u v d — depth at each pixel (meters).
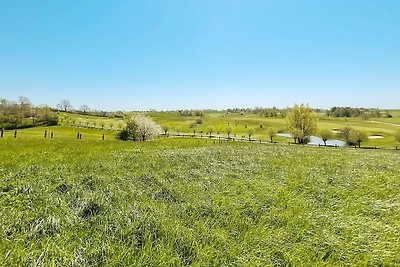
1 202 8.47
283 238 7.61
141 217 7.84
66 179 11.95
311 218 9.28
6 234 6.58
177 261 6.04
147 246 6.42
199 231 7.73
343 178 16.23
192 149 30.83
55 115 138.38
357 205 11.02
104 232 7.05
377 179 16.17
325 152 36.34
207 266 6.00
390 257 6.75
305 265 6.34
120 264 5.62
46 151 21.94
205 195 11.22
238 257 6.40
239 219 8.80
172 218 8.37
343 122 178.00
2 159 16.69
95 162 17.08
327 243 7.32
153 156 21.52
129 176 13.34
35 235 6.71
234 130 157.12
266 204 10.55
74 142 33.00
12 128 119.56
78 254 5.87
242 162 21.11
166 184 12.26
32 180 11.35
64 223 7.48
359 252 7.00
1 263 5.31
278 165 20.27
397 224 9.01
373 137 120.19
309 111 104.44
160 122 189.12
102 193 10.16
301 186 13.85
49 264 5.37
